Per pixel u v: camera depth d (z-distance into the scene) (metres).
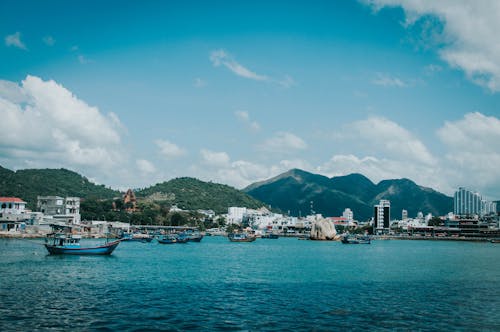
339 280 85.44
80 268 95.19
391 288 75.69
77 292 66.38
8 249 136.62
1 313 51.84
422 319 53.06
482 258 148.38
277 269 103.88
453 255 165.38
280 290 72.06
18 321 48.59
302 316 53.59
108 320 49.88
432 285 79.75
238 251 175.75
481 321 52.47
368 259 140.25
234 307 57.97
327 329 48.22
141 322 49.41
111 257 125.38
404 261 133.00
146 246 197.38
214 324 49.31
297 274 94.25
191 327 47.94
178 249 181.00
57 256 119.44
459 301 64.00
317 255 157.62
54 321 48.97
